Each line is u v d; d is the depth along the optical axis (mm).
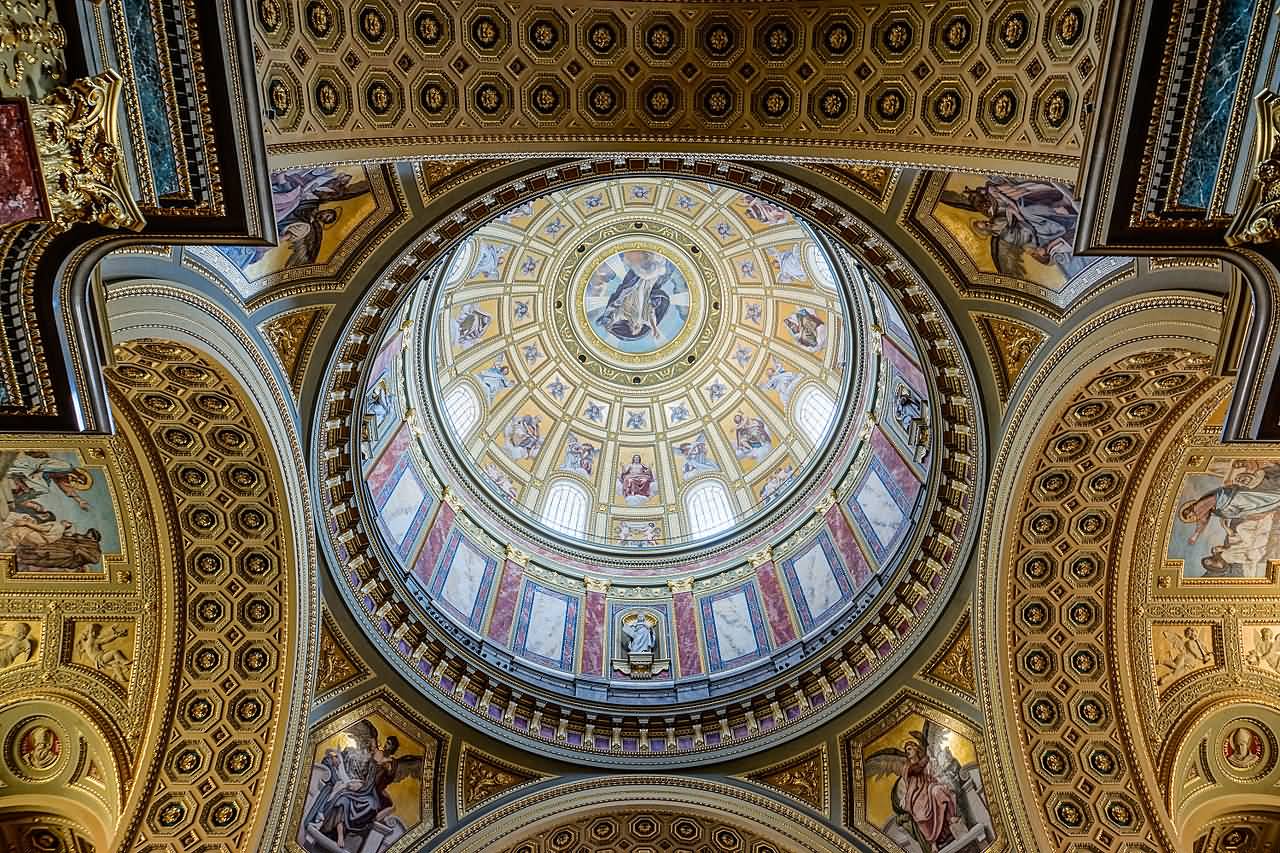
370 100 10008
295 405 14055
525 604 22141
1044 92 9094
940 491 16516
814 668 18469
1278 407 8477
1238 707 14688
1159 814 14133
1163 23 7227
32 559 13977
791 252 27719
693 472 28438
